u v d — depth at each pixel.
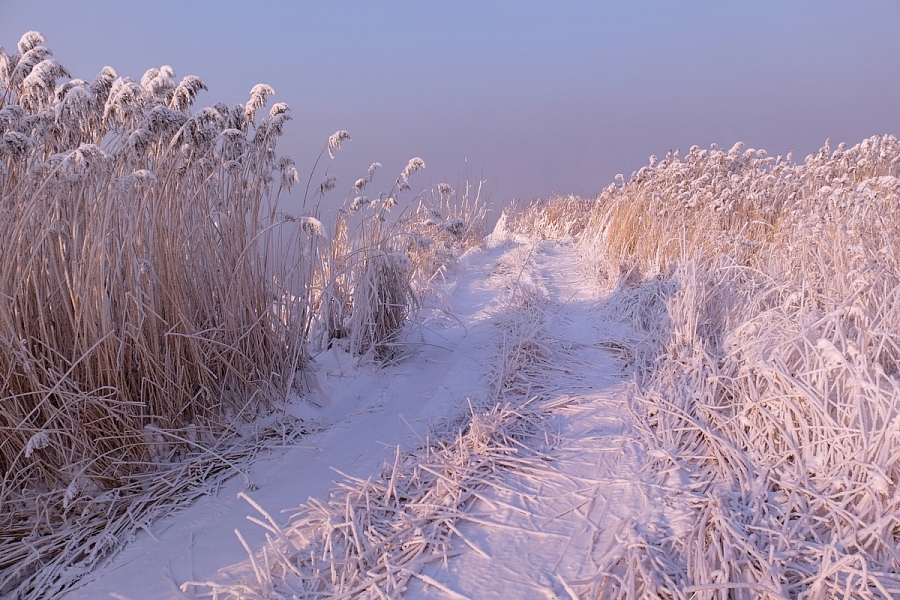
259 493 3.01
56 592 2.36
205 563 2.43
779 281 4.45
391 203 5.25
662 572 1.99
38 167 2.74
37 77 2.90
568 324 5.53
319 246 4.95
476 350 4.88
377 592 2.04
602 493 2.60
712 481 2.58
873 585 1.92
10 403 2.77
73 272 2.96
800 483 2.42
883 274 3.52
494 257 9.69
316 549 2.32
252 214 3.96
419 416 3.69
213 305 3.74
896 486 2.22
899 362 2.87
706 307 4.39
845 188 5.27
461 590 2.07
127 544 2.64
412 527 2.41
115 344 3.12
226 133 3.47
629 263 6.98
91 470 2.94
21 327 2.85
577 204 12.51
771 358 2.96
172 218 3.47
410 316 5.75
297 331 4.29
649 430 3.09
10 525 2.67
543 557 2.22
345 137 4.43
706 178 7.54
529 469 2.83
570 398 3.62
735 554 2.08
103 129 3.32
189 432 3.46
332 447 3.53
